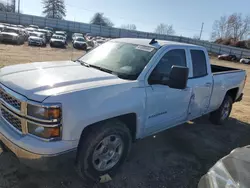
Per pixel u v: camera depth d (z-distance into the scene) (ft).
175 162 12.18
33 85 8.39
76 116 8.09
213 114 18.02
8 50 61.36
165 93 11.38
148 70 10.77
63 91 8.10
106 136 9.32
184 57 13.05
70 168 10.32
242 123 19.79
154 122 11.40
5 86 8.94
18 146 8.04
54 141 7.89
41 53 64.64
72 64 11.85
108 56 12.23
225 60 124.67
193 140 15.10
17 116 8.25
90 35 165.17
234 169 7.57
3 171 9.71
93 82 9.25
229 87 17.38
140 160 11.96
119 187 9.77
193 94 13.50
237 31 233.76
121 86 9.55
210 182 7.77
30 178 9.54
